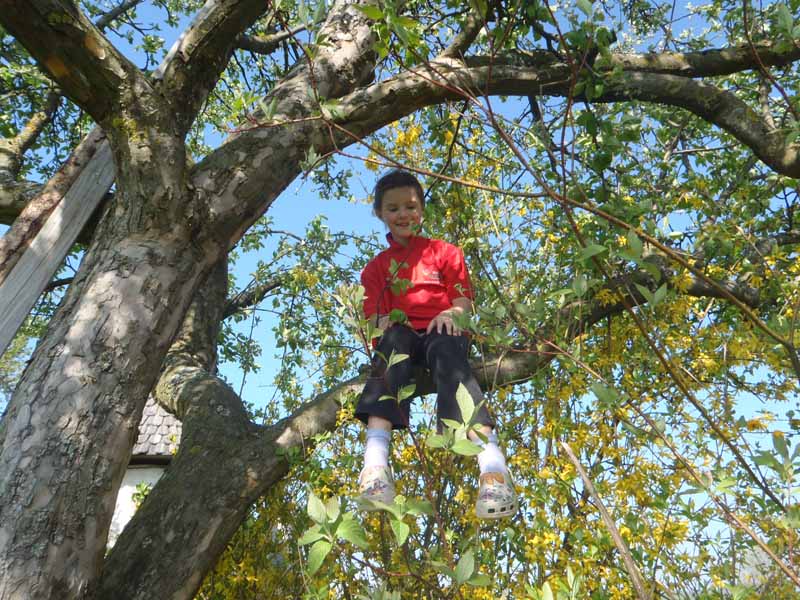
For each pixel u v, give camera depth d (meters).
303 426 3.46
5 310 3.43
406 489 2.76
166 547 3.09
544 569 2.29
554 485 2.41
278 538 3.42
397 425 2.25
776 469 1.06
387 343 2.39
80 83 2.71
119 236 2.88
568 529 2.32
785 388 2.67
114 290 2.72
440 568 1.15
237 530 3.41
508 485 1.99
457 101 3.23
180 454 3.60
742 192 3.36
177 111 2.91
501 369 3.05
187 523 3.17
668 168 3.56
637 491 2.27
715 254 3.03
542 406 2.83
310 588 2.21
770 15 3.82
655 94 3.53
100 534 2.52
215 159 3.04
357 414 2.25
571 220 1.34
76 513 2.44
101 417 2.55
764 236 3.78
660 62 3.68
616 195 2.12
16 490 2.39
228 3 2.90
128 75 2.77
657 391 2.62
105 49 2.72
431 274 2.60
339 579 2.60
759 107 4.68
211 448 3.54
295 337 4.00
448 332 2.42
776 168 3.54
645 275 2.84
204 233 2.93
